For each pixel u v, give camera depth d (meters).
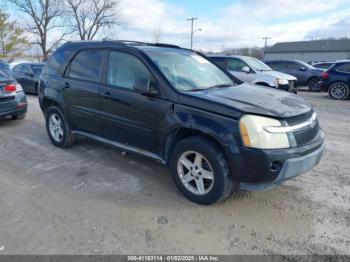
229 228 3.00
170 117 3.46
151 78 3.72
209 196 3.30
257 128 2.93
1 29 38.66
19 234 2.90
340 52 62.44
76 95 4.70
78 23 41.25
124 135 4.13
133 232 2.93
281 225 3.04
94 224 3.06
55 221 3.11
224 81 4.32
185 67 4.11
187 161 3.50
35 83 12.41
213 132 3.11
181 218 3.17
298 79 14.95
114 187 3.86
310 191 3.73
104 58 4.36
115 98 4.06
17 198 3.57
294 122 3.11
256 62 11.04
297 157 3.03
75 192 3.72
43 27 39.69
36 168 4.46
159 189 3.81
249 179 3.03
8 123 7.36
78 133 4.94
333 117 8.08
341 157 4.89
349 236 2.87
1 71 7.34
